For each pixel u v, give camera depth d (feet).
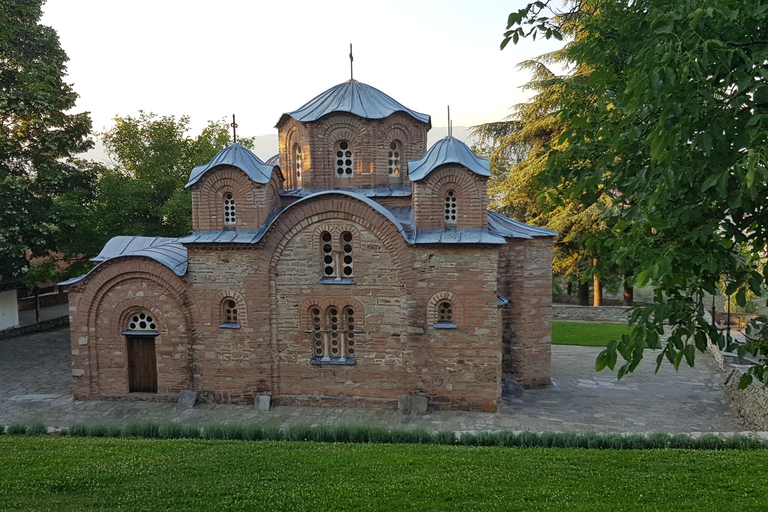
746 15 19.07
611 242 24.25
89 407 64.39
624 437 46.85
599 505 32.83
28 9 86.94
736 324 95.25
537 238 70.18
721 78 20.26
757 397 57.00
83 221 104.63
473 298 59.88
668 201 23.03
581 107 29.84
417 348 60.90
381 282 61.36
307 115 70.95
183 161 120.57
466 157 62.03
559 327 110.83
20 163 100.63
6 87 95.40
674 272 20.98
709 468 38.65
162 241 75.56
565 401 65.46
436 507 33.19
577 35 64.90
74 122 102.47
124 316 65.72
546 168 29.45
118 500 34.55
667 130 19.58
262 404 62.85
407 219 66.54
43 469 39.86
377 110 70.74
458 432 50.44
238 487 36.45
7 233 90.38
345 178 71.51
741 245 24.81
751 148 18.80
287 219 61.98
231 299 63.87
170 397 65.31
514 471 38.99
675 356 21.20
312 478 38.06
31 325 113.39
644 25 23.88
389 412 60.90
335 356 63.26
